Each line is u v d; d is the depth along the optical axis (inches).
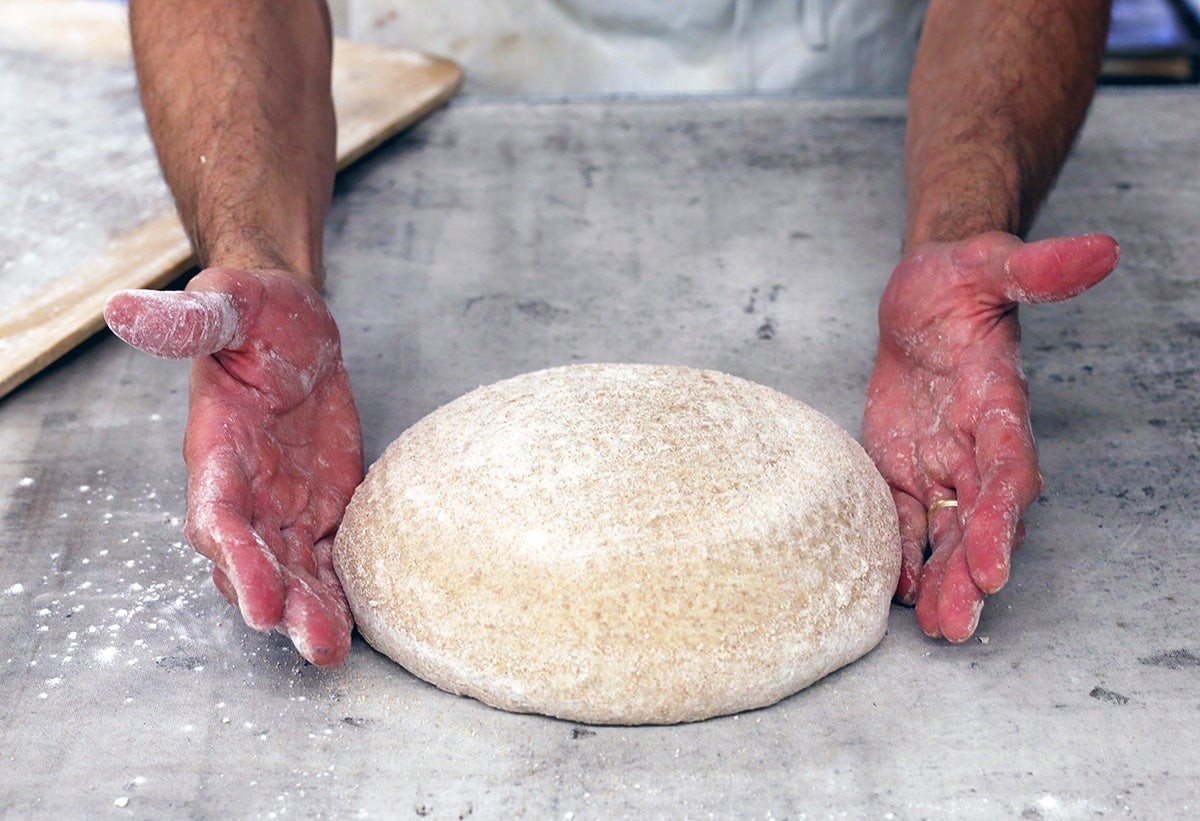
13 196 80.7
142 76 65.6
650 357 68.2
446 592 44.8
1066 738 43.7
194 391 48.2
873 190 85.0
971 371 52.1
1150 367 67.1
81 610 51.0
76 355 69.2
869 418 57.1
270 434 49.4
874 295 73.9
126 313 42.7
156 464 60.4
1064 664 47.3
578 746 43.4
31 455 60.9
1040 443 61.1
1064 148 65.9
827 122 94.3
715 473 46.3
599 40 107.0
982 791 41.4
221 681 47.1
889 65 107.3
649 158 89.7
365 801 41.3
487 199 84.7
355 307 72.9
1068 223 80.0
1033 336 70.1
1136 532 54.9
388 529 47.4
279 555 47.0
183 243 75.0
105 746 44.1
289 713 45.3
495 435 48.9
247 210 58.1
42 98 95.3
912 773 42.1
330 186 66.0
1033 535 54.8
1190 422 62.5
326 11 70.1
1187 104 96.1
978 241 51.7
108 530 55.8
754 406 50.7
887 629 49.1
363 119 90.3
